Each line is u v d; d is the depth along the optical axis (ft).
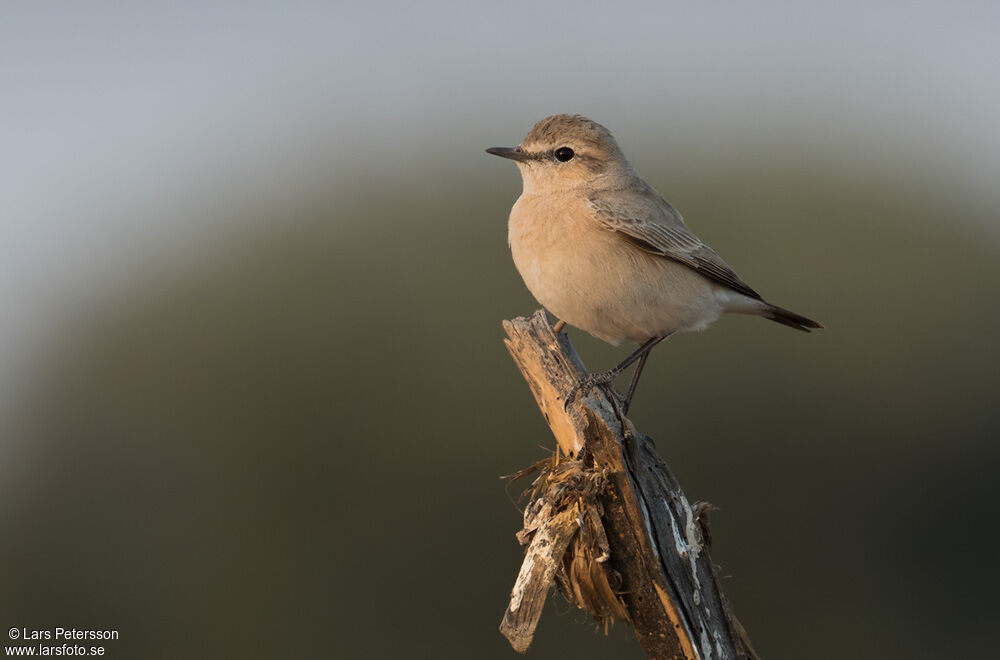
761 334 51.08
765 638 48.70
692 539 24.85
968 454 51.37
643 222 34.12
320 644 47.83
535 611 24.35
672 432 49.96
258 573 48.80
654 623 24.58
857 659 49.16
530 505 25.67
